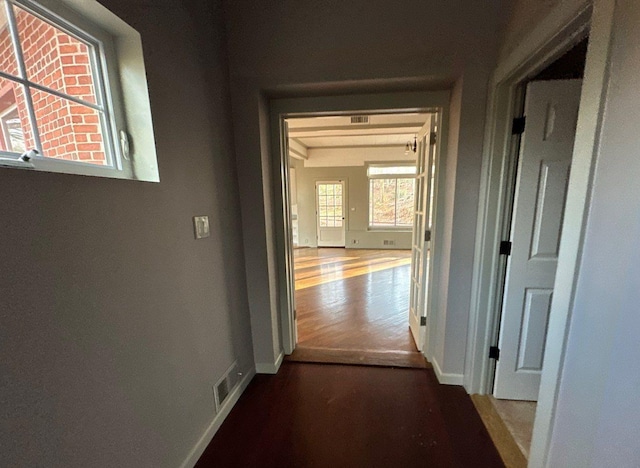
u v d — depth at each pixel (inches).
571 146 61.4
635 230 29.6
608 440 33.9
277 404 74.7
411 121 166.2
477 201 71.1
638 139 29.2
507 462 57.5
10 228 27.9
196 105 59.2
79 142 41.3
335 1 67.2
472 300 75.0
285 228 89.7
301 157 280.7
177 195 53.4
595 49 34.8
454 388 79.5
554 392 42.4
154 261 47.4
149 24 46.5
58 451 32.7
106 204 38.4
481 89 66.1
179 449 53.8
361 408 72.6
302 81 70.9
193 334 58.1
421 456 59.2
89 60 42.6
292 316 98.3
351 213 298.2
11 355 28.2
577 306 38.1
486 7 63.2
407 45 66.6
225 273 71.1
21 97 34.0
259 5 69.2
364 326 118.7
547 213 64.8
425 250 91.4
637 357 29.9
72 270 34.0
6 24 32.6
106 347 38.5
